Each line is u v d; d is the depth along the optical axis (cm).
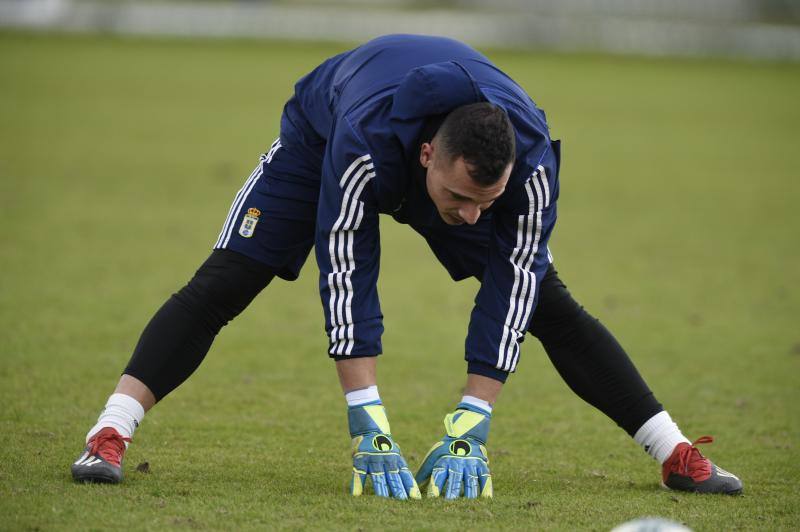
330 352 1366
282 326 2681
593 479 1578
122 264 3256
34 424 1730
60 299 2778
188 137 6481
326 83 1465
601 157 6538
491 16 16400
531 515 1319
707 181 5706
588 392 1536
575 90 10456
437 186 1252
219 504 1312
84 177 4919
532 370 2361
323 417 1909
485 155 1203
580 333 1520
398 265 3562
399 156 1301
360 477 1376
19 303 2711
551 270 1516
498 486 1506
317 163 1447
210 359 2327
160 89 9000
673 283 3328
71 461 1502
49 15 13962
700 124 8425
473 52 1421
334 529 1227
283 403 1997
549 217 1380
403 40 1419
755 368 2384
